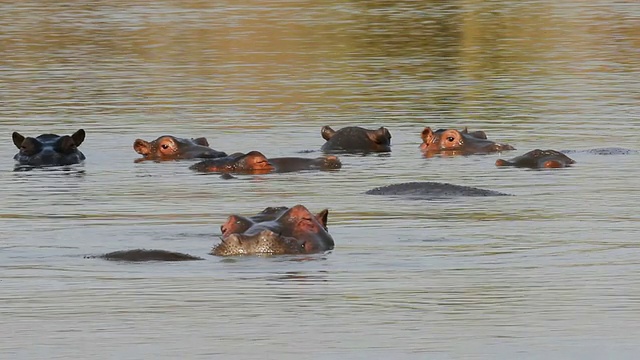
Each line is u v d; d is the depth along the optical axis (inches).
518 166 3767.2
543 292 2219.5
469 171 3700.8
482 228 2787.9
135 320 2062.0
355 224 2837.1
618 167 3708.2
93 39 7416.3
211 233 2765.7
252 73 6053.2
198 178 3641.7
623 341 1934.1
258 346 1920.5
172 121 4719.5
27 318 2076.8
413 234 2719.0
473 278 2322.8
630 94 5265.8
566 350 1893.5
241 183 3531.0
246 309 2117.4
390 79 5802.2
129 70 6171.3
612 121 4601.4
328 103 5142.7
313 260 2463.1
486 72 6018.7
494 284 2277.3
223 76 5954.7
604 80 5693.9
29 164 3929.6
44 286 2279.8
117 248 2603.3
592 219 2898.6
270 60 6515.8
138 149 4055.1
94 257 2514.8
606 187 3361.2
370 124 4643.2
